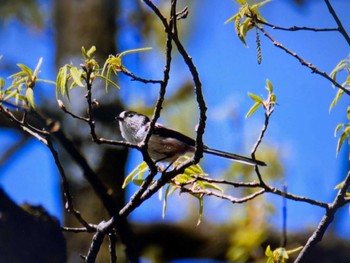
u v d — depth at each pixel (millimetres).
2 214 7703
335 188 8391
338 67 8203
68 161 13484
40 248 7891
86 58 7605
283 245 8391
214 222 15234
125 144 7859
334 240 14562
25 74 7922
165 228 15195
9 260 7664
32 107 7742
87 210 13203
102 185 7992
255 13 8305
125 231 8109
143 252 15094
